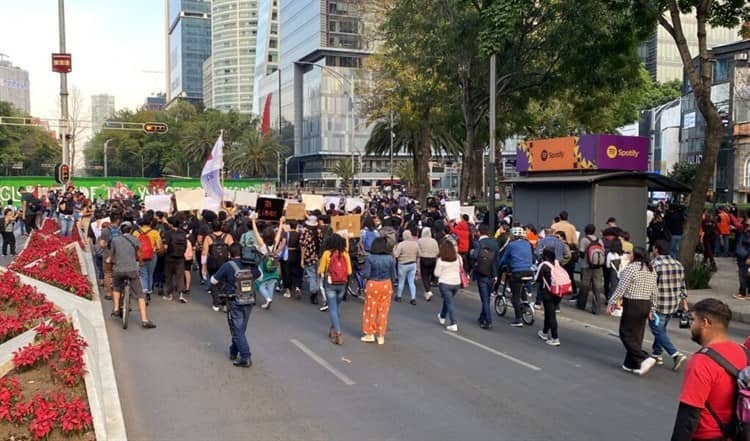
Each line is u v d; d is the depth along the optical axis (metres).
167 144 105.12
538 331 12.23
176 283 15.09
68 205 26.53
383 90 38.97
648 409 7.74
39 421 6.11
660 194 46.84
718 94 48.31
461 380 8.90
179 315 13.34
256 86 154.12
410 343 11.12
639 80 25.17
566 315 13.92
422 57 25.38
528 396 8.21
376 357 10.12
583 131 48.47
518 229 14.17
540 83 25.33
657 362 9.85
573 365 9.75
